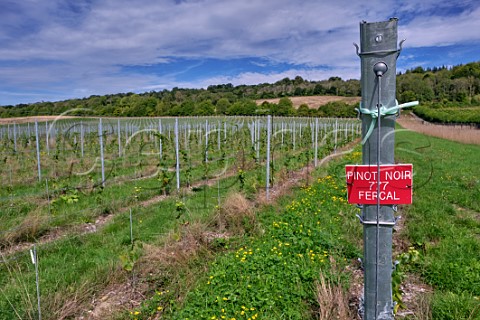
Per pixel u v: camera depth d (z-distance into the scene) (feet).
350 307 11.12
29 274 14.40
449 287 12.32
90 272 14.46
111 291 13.25
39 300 10.71
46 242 18.63
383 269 6.75
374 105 6.14
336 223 19.10
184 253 15.26
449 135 94.27
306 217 19.94
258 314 10.86
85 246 17.99
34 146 58.44
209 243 17.12
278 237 17.11
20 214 22.95
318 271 13.02
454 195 25.44
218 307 11.27
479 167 39.58
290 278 12.77
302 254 14.76
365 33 6.00
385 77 5.98
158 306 11.76
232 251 16.03
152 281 13.71
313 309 11.35
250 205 21.99
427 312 10.59
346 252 15.40
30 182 33.96
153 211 24.08
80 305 12.00
